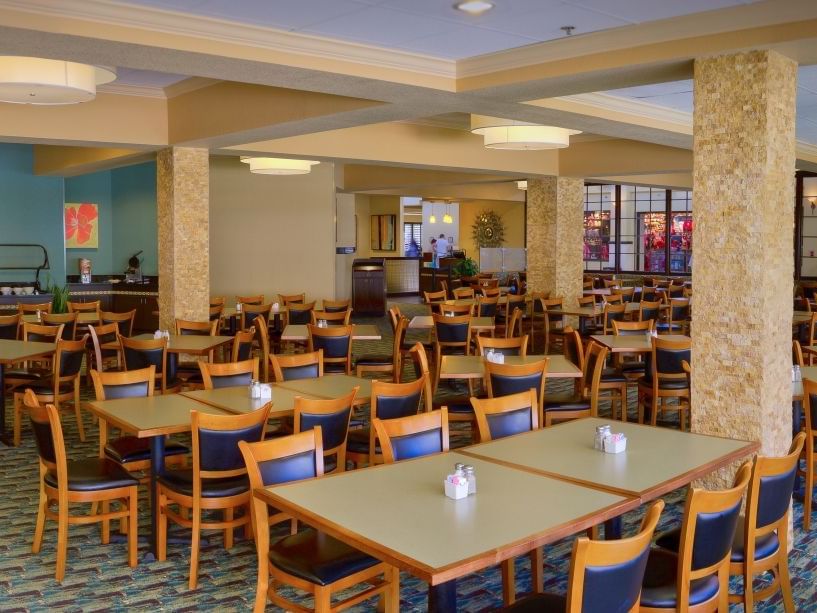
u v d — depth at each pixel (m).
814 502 5.00
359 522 2.53
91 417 7.30
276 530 4.48
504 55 5.52
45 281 13.45
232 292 13.03
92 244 14.75
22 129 7.90
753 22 4.28
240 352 6.70
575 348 6.24
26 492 5.25
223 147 8.82
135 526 4.03
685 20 4.56
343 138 9.68
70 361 6.28
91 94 5.94
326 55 5.22
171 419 4.00
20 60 5.50
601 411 7.37
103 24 4.48
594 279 15.62
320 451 3.25
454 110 6.68
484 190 18.78
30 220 13.30
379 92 5.89
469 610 3.59
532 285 12.77
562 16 4.60
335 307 10.12
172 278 8.91
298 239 13.18
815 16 4.06
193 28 4.72
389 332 13.78
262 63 5.05
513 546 2.32
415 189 17.52
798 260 14.99
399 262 20.70
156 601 3.65
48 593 3.73
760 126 4.31
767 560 3.11
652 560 2.97
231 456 3.76
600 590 2.17
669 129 8.08
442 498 2.78
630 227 17.80
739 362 4.36
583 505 2.69
